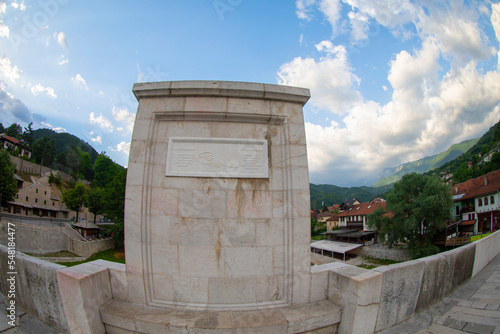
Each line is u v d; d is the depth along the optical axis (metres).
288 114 4.39
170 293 3.98
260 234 4.10
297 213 4.15
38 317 3.79
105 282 3.93
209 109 4.25
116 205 36.94
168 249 4.04
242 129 4.35
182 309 3.87
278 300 4.05
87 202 50.72
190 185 4.13
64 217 59.44
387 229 34.78
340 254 46.28
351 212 58.47
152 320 3.48
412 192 33.03
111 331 3.68
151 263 4.04
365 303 3.60
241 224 4.09
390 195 34.12
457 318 4.01
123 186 36.88
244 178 4.19
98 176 69.69
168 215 4.09
